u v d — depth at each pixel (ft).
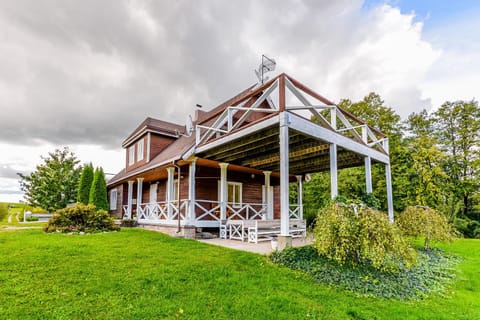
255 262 17.22
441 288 15.47
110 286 12.46
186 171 37.11
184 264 16.20
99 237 25.46
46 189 56.13
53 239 23.57
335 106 24.17
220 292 12.32
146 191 49.55
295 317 10.45
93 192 45.50
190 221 29.68
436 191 50.34
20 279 12.93
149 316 9.97
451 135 59.57
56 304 10.61
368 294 13.25
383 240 15.42
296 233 31.81
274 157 31.63
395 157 55.67
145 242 23.15
